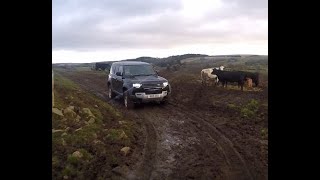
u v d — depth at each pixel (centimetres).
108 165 440
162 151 521
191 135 620
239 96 1063
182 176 419
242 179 410
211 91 1196
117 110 850
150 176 417
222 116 785
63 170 395
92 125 605
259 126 680
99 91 1355
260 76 1662
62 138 497
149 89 876
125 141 548
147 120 751
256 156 495
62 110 659
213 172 433
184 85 1403
